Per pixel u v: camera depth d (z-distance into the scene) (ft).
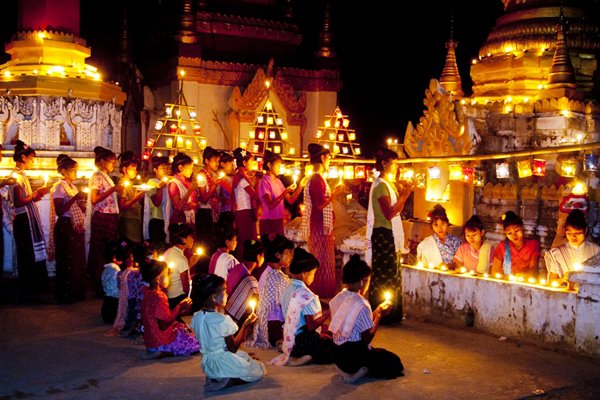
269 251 24.93
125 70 57.57
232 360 20.36
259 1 55.83
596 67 39.78
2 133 40.52
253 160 33.91
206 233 35.01
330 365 22.57
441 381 20.88
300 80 55.47
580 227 25.11
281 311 24.72
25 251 34.94
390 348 24.40
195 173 38.47
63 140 41.11
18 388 20.63
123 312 26.73
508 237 27.35
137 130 56.75
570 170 30.40
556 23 38.96
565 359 22.99
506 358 23.17
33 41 41.83
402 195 27.32
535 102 35.60
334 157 41.73
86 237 34.50
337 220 35.99
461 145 33.17
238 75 52.80
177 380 21.27
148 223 35.19
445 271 28.60
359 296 21.30
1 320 29.37
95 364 22.99
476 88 41.29
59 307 32.12
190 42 51.37
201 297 20.48
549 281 25.73
